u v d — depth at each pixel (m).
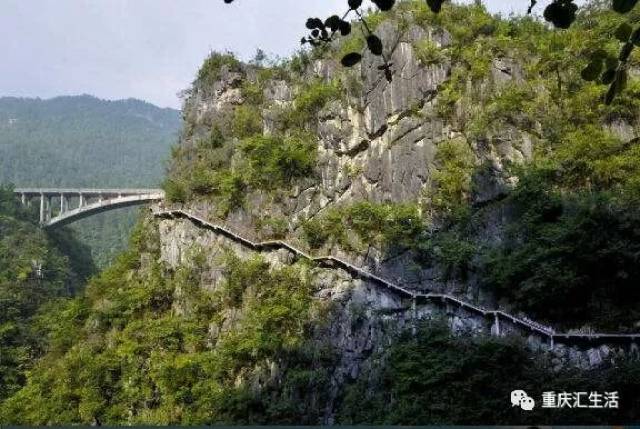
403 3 33.78
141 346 33.22
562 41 30.50
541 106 29.33
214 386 29.39
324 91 34.16
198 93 40.50
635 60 28.62
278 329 29.39
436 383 23.95
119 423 32.00
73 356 36.72
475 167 29.20
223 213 34.81
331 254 30.78
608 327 24.06
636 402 21.73
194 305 33.28
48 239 71.56
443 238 28.53
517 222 27.28
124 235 106.19
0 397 46.59
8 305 55.75
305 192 33.09
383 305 28.42
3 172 137.00
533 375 23.02
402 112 31.58
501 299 26.39
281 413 27.20
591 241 24.31
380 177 31.56
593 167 27.20
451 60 31.36
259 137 34.91
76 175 144.75
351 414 25.80
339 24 6.12
